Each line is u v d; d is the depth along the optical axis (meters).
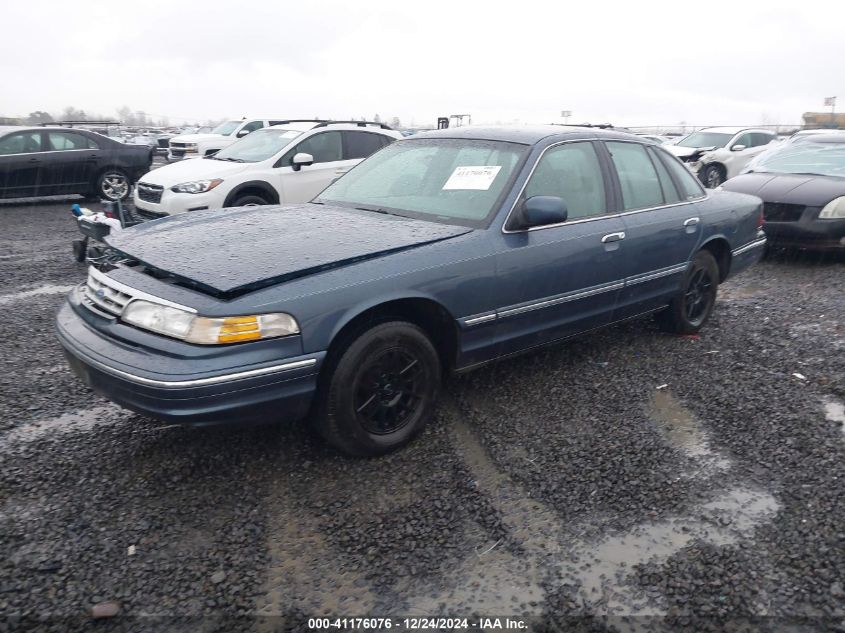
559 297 4.03
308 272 3.10
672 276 4.89
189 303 2.90
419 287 3.33
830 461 3.43
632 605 2.47
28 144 12.65
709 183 16.53
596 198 4.36
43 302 6.12
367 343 3.22
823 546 2.78
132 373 2.84
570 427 3.80
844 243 7.70
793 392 4.27
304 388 3.03
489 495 3.14
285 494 3.12
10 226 10.48
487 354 3.79
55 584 2.51
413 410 3.53
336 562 2.68
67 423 3.76
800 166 8.84
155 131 37.31
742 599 2.49
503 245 3.71
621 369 4.65
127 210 6.96
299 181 9.05
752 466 3.40
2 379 4.34
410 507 3.04
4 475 3.21
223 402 2.83
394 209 4.12
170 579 2.56
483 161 4.15
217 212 4.24
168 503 3.03
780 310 6.14
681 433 3.75
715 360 4.83
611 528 2.91
